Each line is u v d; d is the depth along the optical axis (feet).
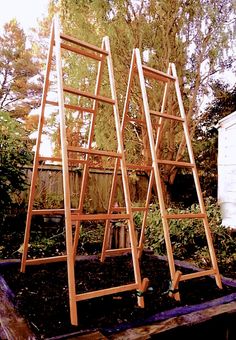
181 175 35.40
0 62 53.67
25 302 6.47
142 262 10.71
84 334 5.20
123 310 6.32
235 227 20.22
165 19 27.86
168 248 7.59
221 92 37.22
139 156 31.48
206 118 38.29
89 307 6.37
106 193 30.35
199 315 6.28
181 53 28.53
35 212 9.00
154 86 27.68
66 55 29.01
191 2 27.68
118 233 16.63
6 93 54.03
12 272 8.77
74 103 28.68
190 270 9.93
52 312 6.02
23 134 17.12
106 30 27.63
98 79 9.56
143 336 5.30
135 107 28.89
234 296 7.54
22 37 54.75
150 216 19.51
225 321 6.52
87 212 28.73
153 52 28.43
